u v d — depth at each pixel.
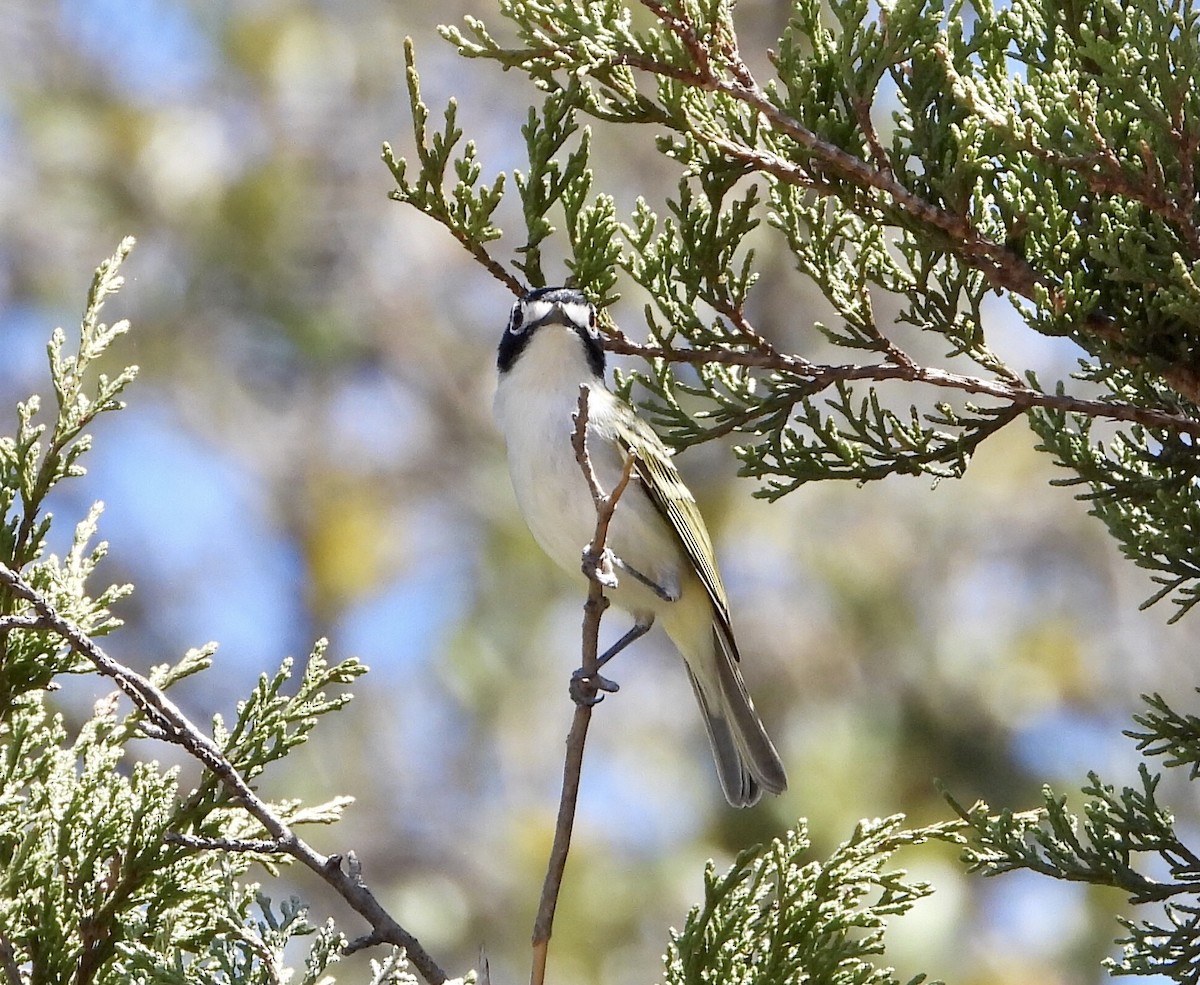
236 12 17.27
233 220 16.56
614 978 12.66
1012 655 14.59
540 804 15.17
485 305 18.22
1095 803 6.39
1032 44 6.45
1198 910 6.17
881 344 7.09
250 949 5.43
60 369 6.15
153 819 5.75
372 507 16.75
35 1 17.09
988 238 6.48
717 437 7.42
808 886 5.50
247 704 6.02
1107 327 6.13
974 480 15.58
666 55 6.38
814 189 6.57
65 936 5.68
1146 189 5.69
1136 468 6.82
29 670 6.05
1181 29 5.56
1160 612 15.70
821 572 14.80
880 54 6.18
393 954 5.21
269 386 17.48
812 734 13.42
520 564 16.33
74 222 16.41
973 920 12.72
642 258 7.42
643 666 16.02
